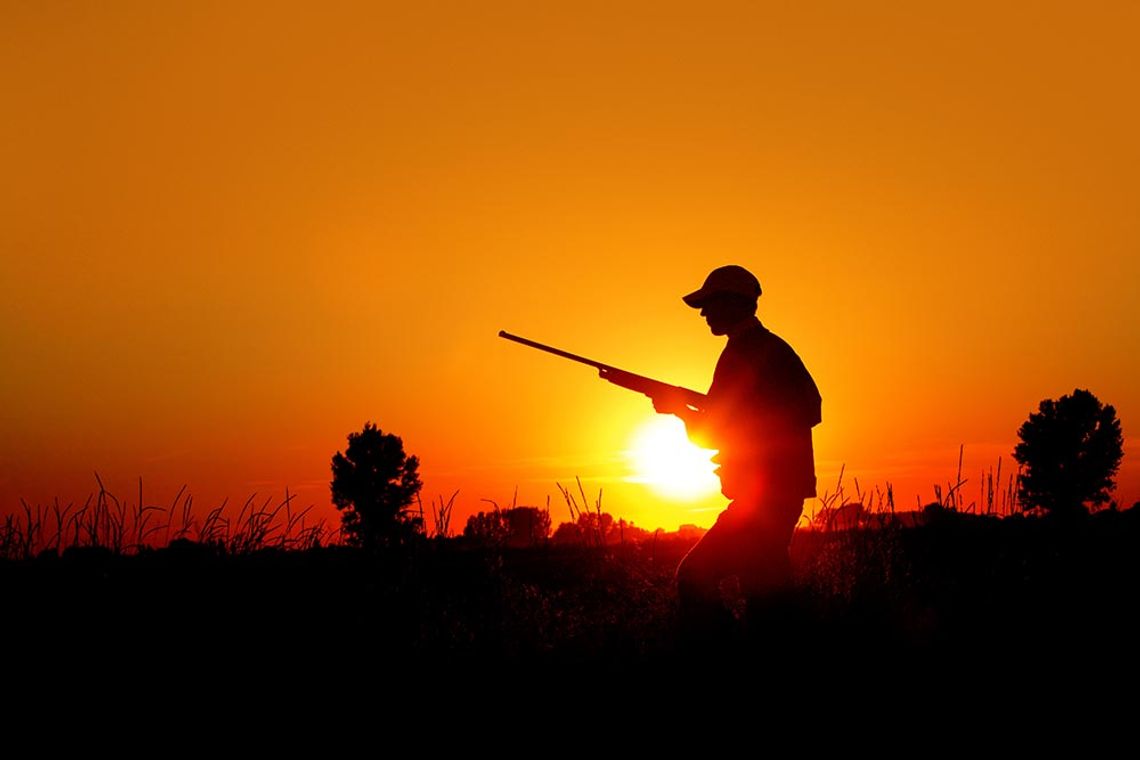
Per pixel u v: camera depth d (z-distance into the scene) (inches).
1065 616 337.7
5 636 271.1
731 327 287.3
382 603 308.3
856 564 365.7
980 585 370.0
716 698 265.4
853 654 290.7
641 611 348.2
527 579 415.8
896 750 241.0
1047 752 238.2
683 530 511.8
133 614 284.7
